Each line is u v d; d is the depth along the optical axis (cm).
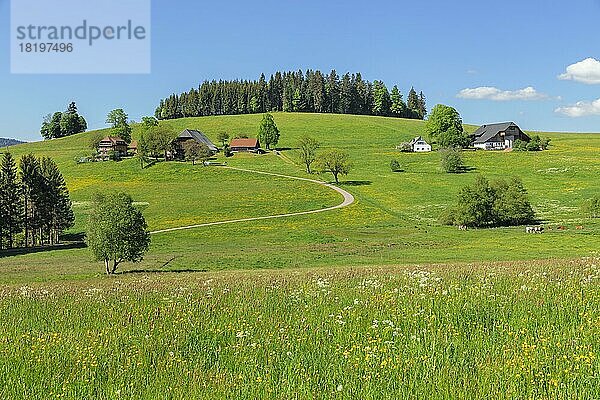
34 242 10238
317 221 9738
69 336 1497
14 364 1243
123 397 1018
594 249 6066
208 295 2117
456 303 1670
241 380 1088
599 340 1207
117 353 1311
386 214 10200
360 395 974
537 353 1136
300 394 988
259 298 2009
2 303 2177
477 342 1259
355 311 1634
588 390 941
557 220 9012
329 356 1223
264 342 1357
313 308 1753
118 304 2017
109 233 5553
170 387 1059
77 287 2945
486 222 9025
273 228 9244
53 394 1038
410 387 992
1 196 9569
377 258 5956
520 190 9106
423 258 5822
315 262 5872
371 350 1226
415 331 1373
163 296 2181
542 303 1603
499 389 964
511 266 2852
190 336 1456
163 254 7081
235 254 6762
